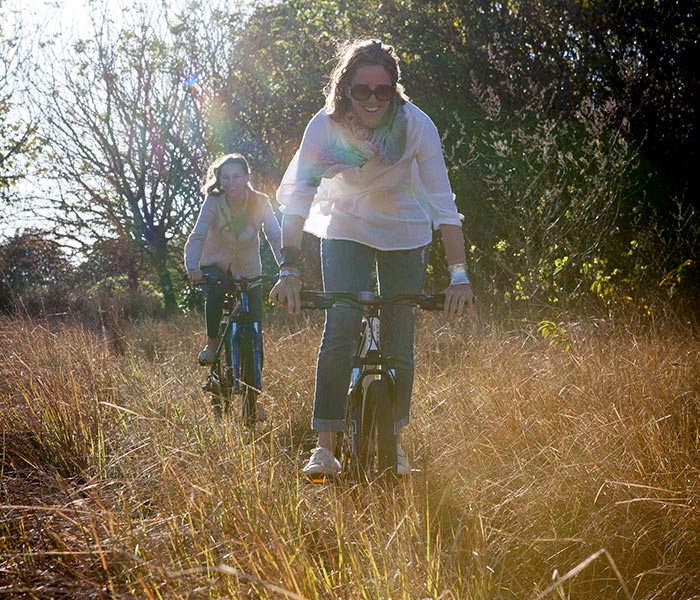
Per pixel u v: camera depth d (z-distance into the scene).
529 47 11.85
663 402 4.14
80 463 3.92
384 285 3.76
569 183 9.54
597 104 10.84
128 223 22.41
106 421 4.42
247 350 5.16
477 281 9.80
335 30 14.77
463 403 4.65
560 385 4.71
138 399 4.90
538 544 2.93
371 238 3.63
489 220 10.34
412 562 2.45
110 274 24.81
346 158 3.48
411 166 3.59
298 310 3.38
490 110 9.94
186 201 22.16
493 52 11.69
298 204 3.51
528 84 11.20
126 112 21.62
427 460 3.94
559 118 10.04
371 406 3.37
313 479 3.52
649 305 7.09
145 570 2.48
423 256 3.76
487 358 5.80
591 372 4.89
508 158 10.02
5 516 2.92
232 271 5.75
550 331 6.28
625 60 10.81
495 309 8.45
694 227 8.84
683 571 2.70
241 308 5.26
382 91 3.35
